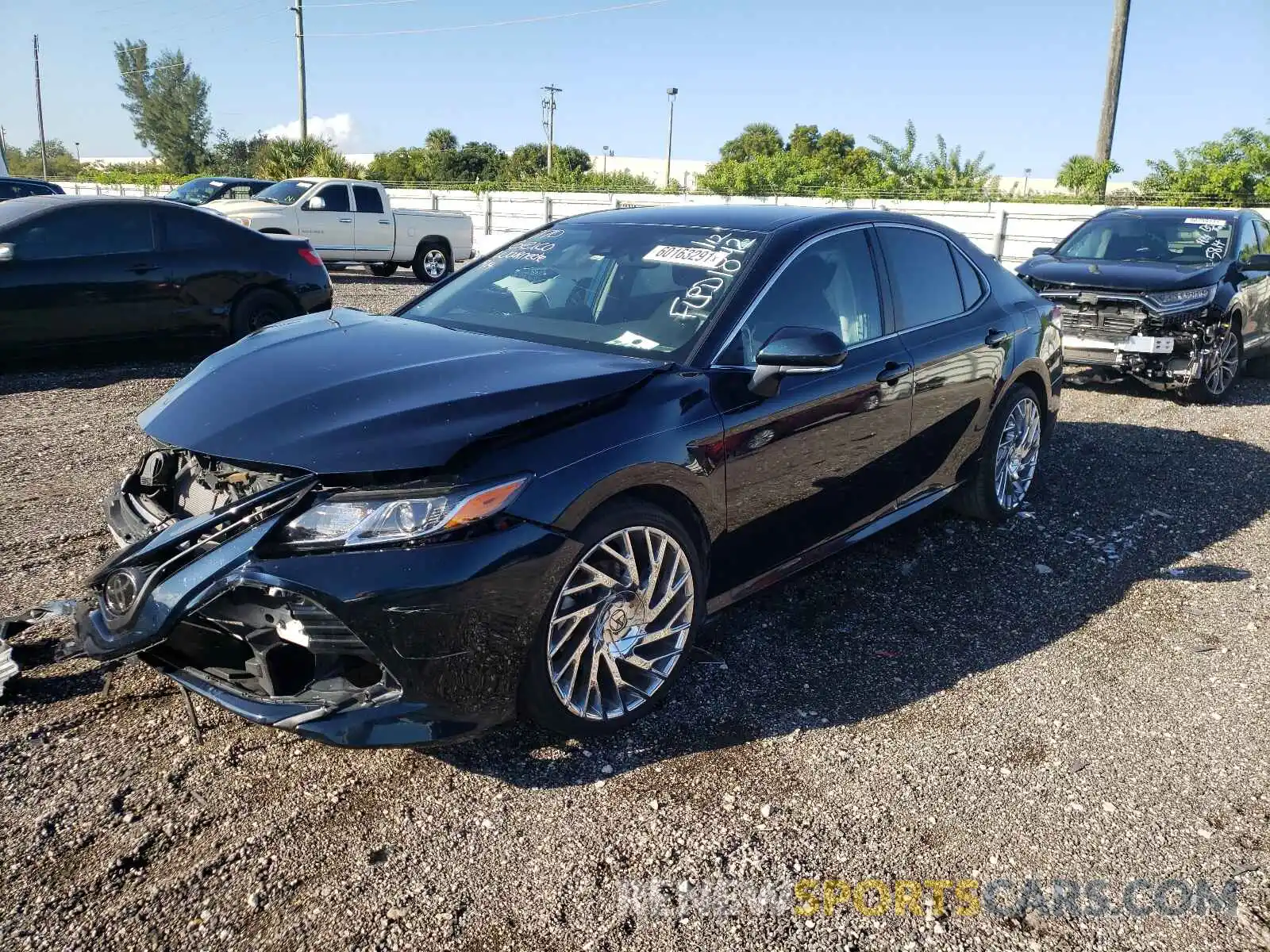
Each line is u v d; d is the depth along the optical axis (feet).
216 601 8.16
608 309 11.76
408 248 58.59
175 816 8.41
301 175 99.60
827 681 11.31
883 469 13.28
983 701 11.05
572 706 9.39
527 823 8.58
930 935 7.58
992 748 10.10
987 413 15.42
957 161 84.94
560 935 7.37
